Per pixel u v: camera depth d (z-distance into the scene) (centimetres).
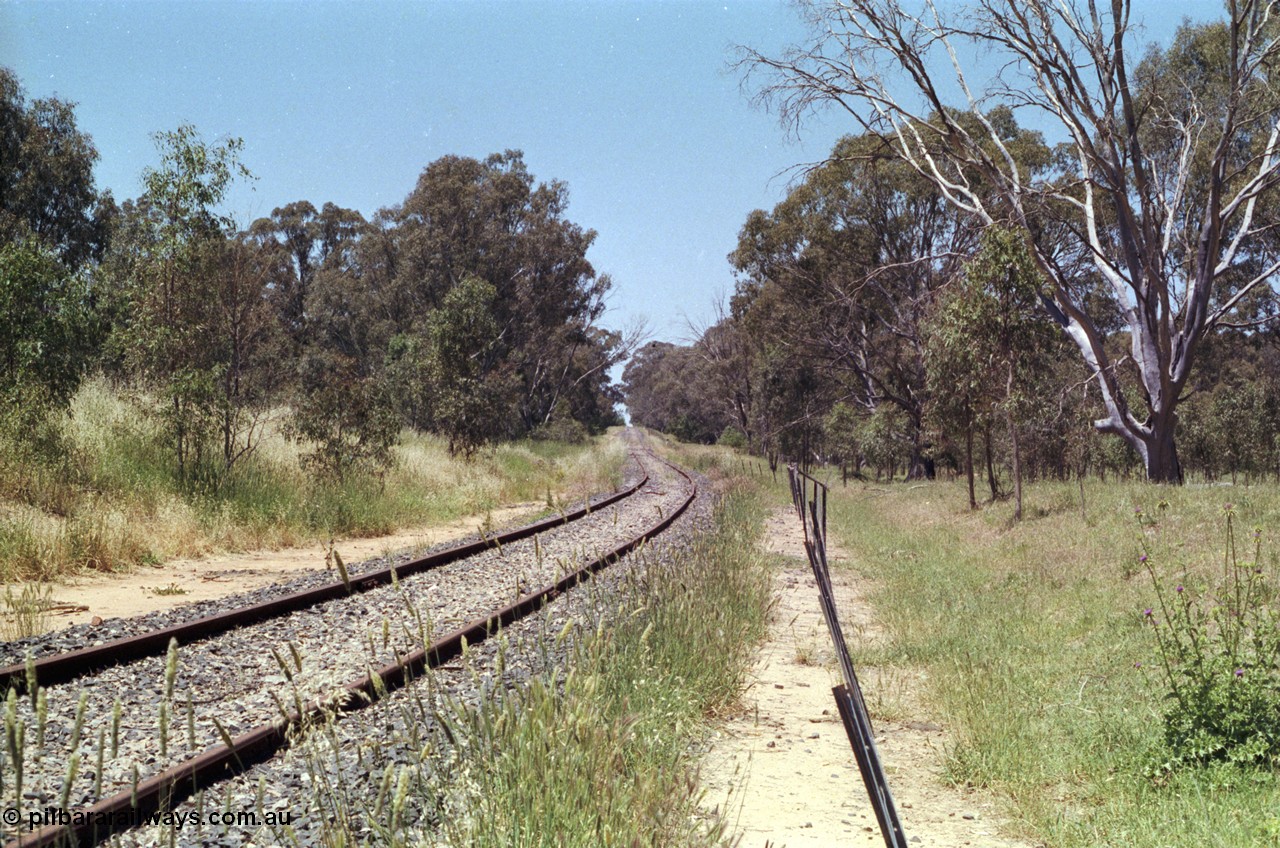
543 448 5241
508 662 690
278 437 2017
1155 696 645
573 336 6625
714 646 749
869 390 4600
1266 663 588
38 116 4166
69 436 1466
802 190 4122
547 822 369
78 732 249
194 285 1625
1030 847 475
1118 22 2114
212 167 1608
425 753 375
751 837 462
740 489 2778
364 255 6256
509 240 5969
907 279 3984
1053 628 953
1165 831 464
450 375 3409
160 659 699
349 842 342
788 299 4425
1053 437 2695
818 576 500
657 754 505
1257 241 3672
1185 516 1345
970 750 602
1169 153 2817
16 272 1462
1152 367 2323
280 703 378
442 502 2094
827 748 630
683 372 9131
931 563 1484
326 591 961
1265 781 508
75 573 1096
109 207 4438
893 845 288
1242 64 2223
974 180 3541
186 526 1358
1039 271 2161
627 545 1374
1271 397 3070
